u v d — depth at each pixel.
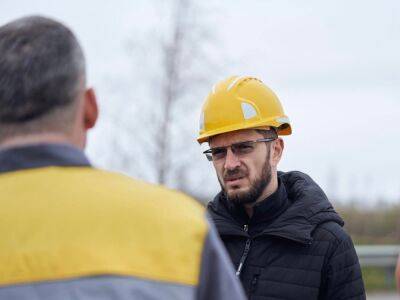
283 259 3.30
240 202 3.36
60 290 1.59
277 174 3.67
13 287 1.59
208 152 3.49
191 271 1.66
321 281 3.26
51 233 1.64
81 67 1.78
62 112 1.75
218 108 3.44
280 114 3.51
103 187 1.72
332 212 3.39
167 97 16.98
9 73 1.73
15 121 1.73
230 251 3.41
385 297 11.18
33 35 1.76
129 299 1.59
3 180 1.73
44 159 1.74
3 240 1.64
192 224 1.70
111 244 1.64
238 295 1.73
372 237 15.06
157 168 16.80
